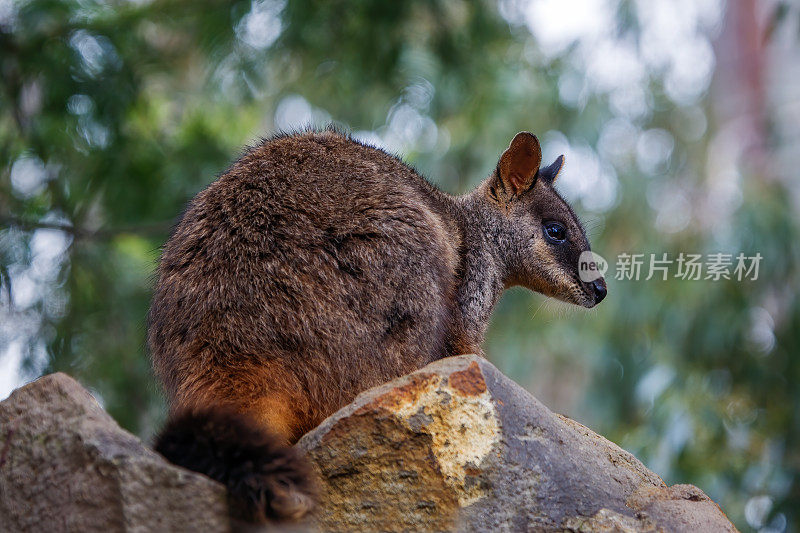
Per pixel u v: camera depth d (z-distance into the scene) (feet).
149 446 16.75
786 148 61.41
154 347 21.75
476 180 62.13
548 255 28.99
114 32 51.90
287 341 19.45
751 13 67.21
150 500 15.24
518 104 63.26
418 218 21.49
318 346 19.60
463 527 17.37
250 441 15.69
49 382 16.97
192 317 19.92
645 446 49.39
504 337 60.29
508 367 60.13
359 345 19.94
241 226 20.63
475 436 17.84
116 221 52.21
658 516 18.20
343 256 20.33
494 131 63.00
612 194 60.54
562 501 17.85
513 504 17.61
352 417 17.61
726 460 49.57
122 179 51.62
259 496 14.88
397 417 17.62
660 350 53.36
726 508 47.83
